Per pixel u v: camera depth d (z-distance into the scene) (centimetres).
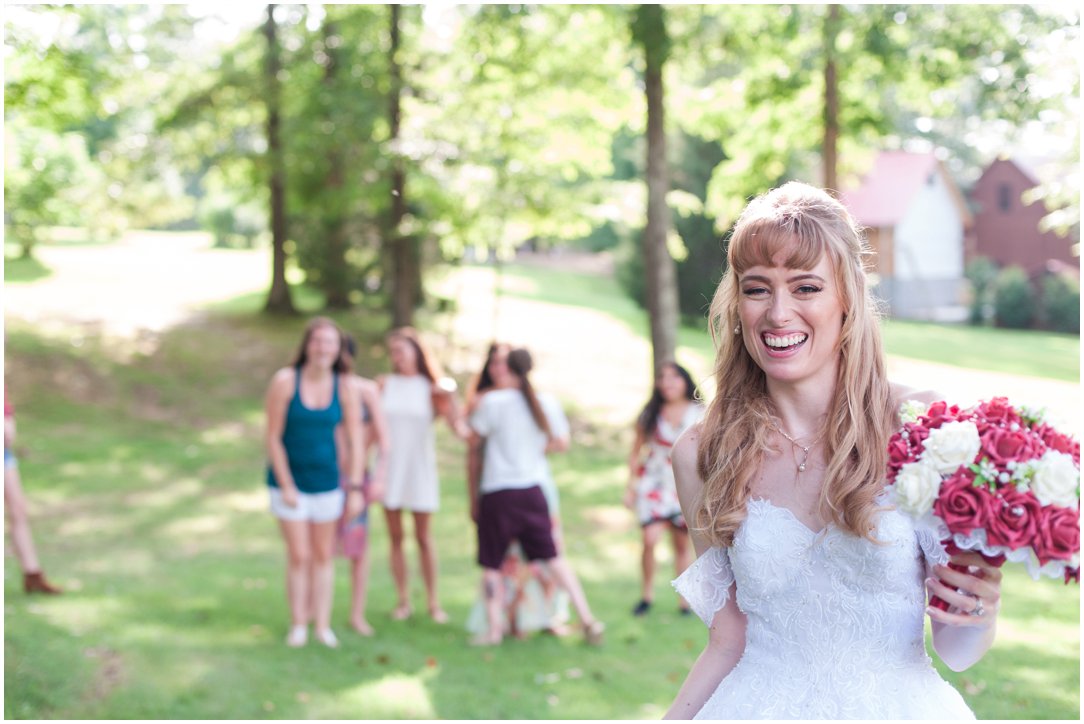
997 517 207
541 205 1606
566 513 1115
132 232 4128
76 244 3291
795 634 234
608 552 948
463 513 1084
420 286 2302
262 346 1922
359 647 628
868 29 1199
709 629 254
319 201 1881
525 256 4184
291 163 1838
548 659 619
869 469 227
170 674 549
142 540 911
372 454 693
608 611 734
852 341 231
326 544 630
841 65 1239
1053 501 204
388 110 1698
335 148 1733
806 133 1399
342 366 637
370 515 1079
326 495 626
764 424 239
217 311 2178
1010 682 565
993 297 3400
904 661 233
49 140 2014
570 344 2273
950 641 230
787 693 233
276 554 889
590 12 1404
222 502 1085
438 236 1806
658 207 1307
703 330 2628
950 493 213
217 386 1659
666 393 712
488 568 656
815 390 238
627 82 1528
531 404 654
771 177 1465
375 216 2027
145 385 1602
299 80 1792
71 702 497
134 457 1259
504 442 653
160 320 2027
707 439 249
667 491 719
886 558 224
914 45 1243
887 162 4016
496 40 1456
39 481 1110
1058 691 550
